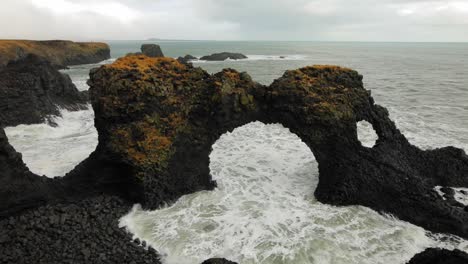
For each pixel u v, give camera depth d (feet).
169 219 57.41
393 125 74.33
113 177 62.85
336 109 67.10
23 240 49.42
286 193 65.77
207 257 48.32
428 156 72.79
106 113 60.95
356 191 62.08
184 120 66.74
